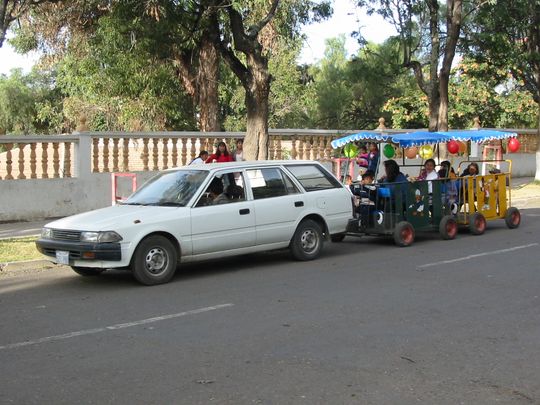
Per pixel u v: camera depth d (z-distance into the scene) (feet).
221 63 79.87
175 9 49.26
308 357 18.85
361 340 20.43
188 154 58.54
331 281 29.60
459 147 48.55
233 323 22.62
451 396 15.88
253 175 33.65
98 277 31.91
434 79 65.67
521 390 16.28
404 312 23.80
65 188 51.65
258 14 56.49
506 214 46.96
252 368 17.97
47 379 17.33
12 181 49.08
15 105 144.77
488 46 70.54
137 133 55.31
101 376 17.49
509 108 110.01
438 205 42.37
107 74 66.59
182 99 73.15
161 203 31.86
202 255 31.22
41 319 23.71
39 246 30.60
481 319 22.76
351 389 16.37
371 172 42.68
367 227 40.45
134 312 24.50
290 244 34.81
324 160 66.59
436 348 19.58
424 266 32.99
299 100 121.90
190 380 17.10
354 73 71.05
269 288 28.37
